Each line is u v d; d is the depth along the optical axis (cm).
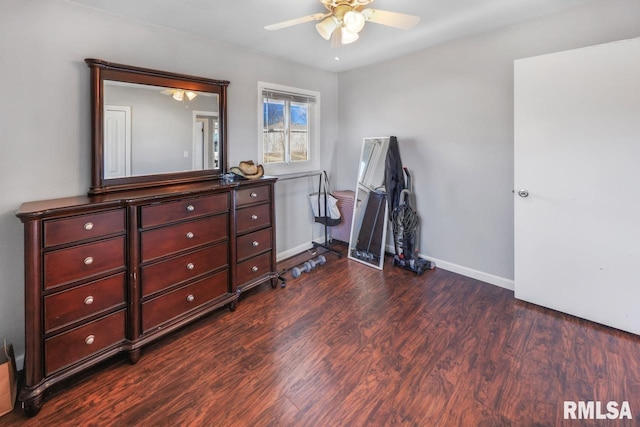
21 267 196
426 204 346
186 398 169
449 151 320
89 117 216
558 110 235
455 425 150
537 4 228
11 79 185
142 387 177
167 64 255
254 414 158
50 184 203
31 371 160
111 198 196
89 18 213
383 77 367
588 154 225
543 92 240
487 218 302
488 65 284
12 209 190
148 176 244
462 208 318
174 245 216
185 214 221
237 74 308
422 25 262
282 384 178
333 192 423
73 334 174
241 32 266
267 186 286
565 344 210
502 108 280
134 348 195
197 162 275
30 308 159
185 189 228
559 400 164
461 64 301
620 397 166
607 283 226
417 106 340
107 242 185
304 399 167
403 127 355
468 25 266
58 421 155
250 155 328
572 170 233
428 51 323
